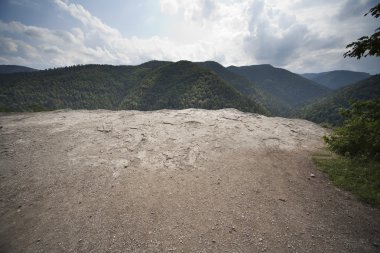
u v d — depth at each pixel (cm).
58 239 400
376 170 613
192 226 437
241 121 1087
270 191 557
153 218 456
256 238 409
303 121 1231
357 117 735
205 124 1003
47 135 859
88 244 390
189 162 686
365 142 711
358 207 496
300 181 605
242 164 685
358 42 569
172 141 819
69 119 1062
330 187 578
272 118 1218
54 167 634
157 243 395
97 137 842
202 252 378
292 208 495
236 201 516
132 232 418
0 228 426
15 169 621
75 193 527
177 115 1134
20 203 493
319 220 458
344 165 666
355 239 406
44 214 461
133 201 505
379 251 379
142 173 620
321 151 799
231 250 382
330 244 395
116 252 375
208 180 598
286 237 412
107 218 452
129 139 823
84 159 682
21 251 376
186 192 545
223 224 444
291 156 755
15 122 1017
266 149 799
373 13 543
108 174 607
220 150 769
